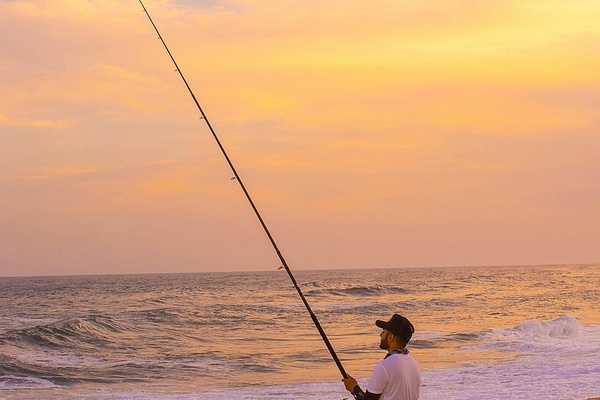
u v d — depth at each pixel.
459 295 44.44
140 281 95.56
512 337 20.83
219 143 6.73
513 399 11.01
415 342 19.86
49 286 77.38
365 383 13.40
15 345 19.95
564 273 92.25
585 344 18.81
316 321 5.27
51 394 12.78
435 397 11.29
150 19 7.39
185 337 23.23
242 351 19.34
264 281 87.88
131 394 12.66
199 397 12.13
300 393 12.38
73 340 21.27
